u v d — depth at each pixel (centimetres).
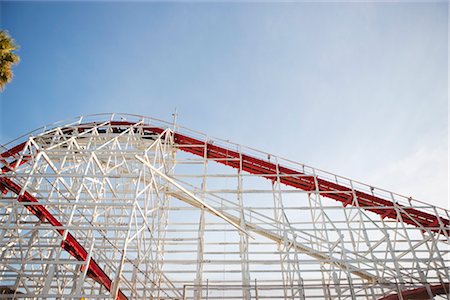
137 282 1855
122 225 2208
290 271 1920
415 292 1844
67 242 1533
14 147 2438
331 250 2034
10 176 1620
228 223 2231
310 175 2377
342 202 2436
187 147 2634
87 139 2597
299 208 2228
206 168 2450
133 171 2405
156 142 2222
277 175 2367
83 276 1345
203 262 1989
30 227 1452
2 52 1559
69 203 1508
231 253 2133
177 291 1823
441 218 2269
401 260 1972
